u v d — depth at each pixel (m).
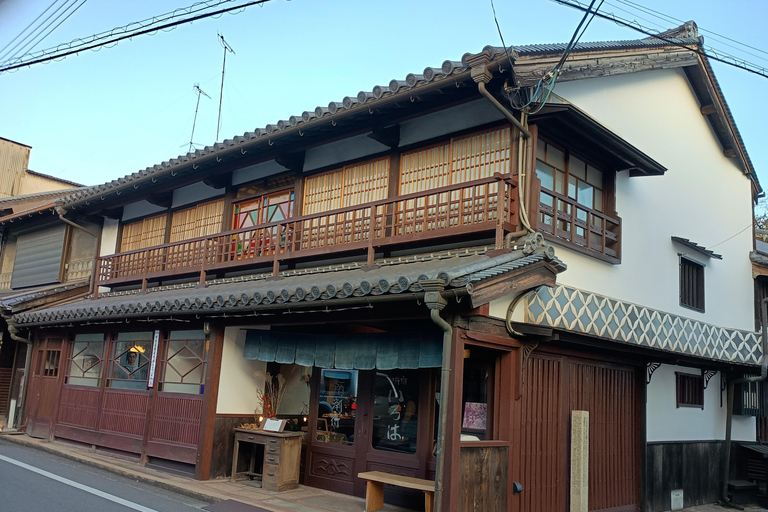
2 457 11.96
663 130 12.64
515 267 7.47
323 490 10.19
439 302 6.91
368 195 11.01
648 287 11.40
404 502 9.09
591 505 9.64
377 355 9.08
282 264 11.98
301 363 10.12
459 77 8.44
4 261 20.80
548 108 8.78
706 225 13.61
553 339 8.45
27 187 26.38
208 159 12.33
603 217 10.34
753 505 13.12
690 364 12.05
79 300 16.05
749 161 14.95
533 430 8.66
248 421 11.24
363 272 9.62
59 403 14.43
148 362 12.39
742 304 14.39
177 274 13.52
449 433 7.23
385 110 9.75
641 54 11.48
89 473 11.02
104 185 14.84
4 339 18.27
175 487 9.89
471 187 9.30
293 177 12.44
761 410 13.73
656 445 11.49
